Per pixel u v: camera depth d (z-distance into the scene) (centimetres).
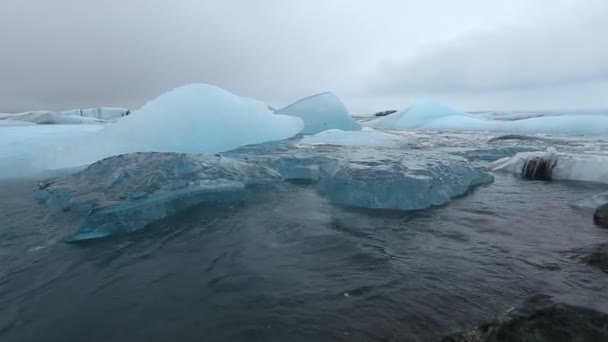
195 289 205
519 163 535
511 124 1359
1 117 1692
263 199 395
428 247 260
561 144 810
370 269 225
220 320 175
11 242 277
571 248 248
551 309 153
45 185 393
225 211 353
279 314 178
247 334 163
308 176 495
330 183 418
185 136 608
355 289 200
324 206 373
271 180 454
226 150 655
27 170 548
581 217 324
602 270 208
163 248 267
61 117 1552
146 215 320
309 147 713
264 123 784
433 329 163
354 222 321
